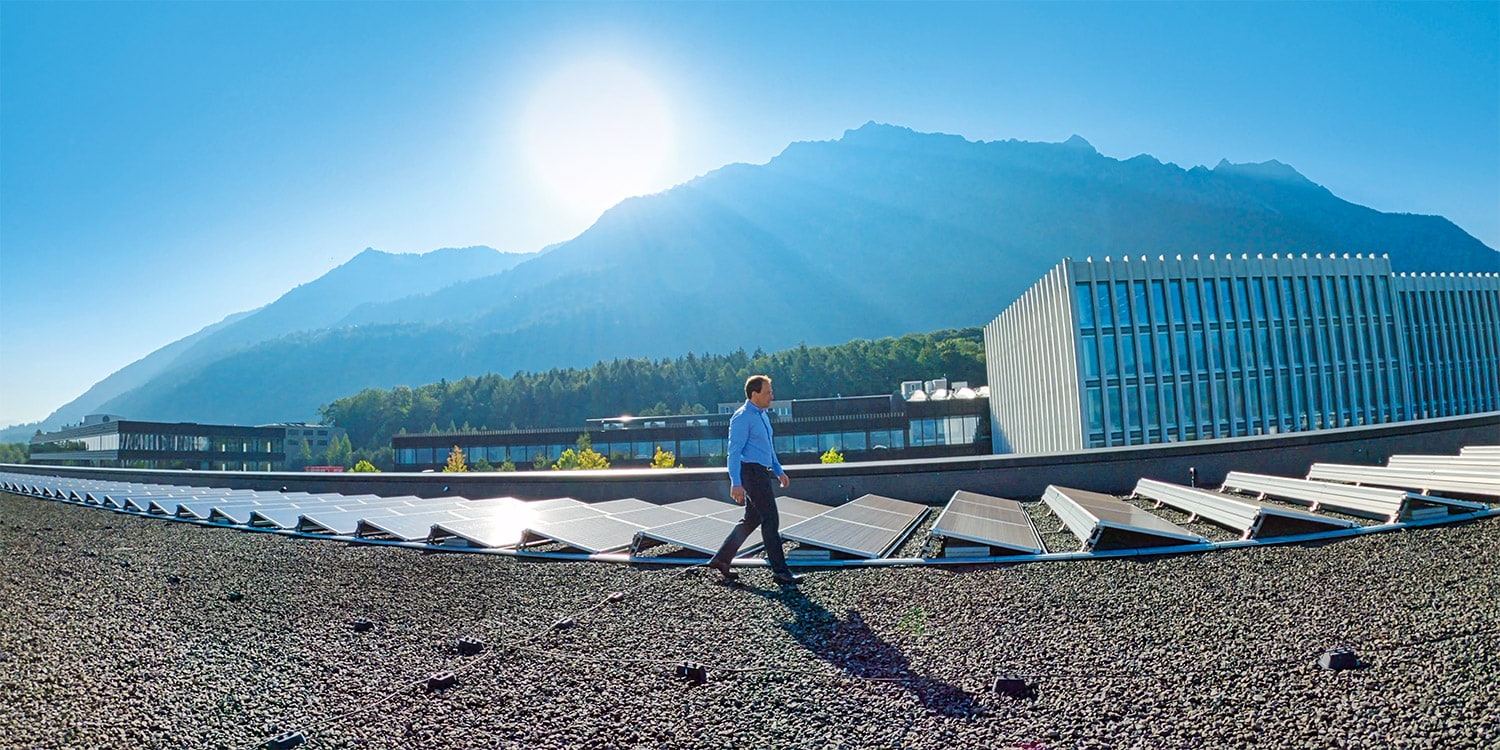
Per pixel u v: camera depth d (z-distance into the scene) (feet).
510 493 50.98
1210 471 43.39
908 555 24.98
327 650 15.57
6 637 16.99
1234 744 9.37
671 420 251.19
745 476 21.49
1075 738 9.87
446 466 230.89
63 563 28.17
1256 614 15.38
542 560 26.50
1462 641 12.49
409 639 16.35
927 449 199.62
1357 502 25.53
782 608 18.20
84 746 10.61
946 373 507.71
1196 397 127.24
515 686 12.89
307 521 37.09
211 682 13.51
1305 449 43.65
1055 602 17.58
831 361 561.84
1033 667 12.87
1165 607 16.52
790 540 26.58
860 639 15.20
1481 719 9.47
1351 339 138.92
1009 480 43.78
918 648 14.38
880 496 42.70
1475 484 24.41
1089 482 43.34
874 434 201.36
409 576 24.03
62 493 64.13
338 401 613.93
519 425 567.59
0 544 34.47
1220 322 130.31
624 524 31.40
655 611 18.35
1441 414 154.10
